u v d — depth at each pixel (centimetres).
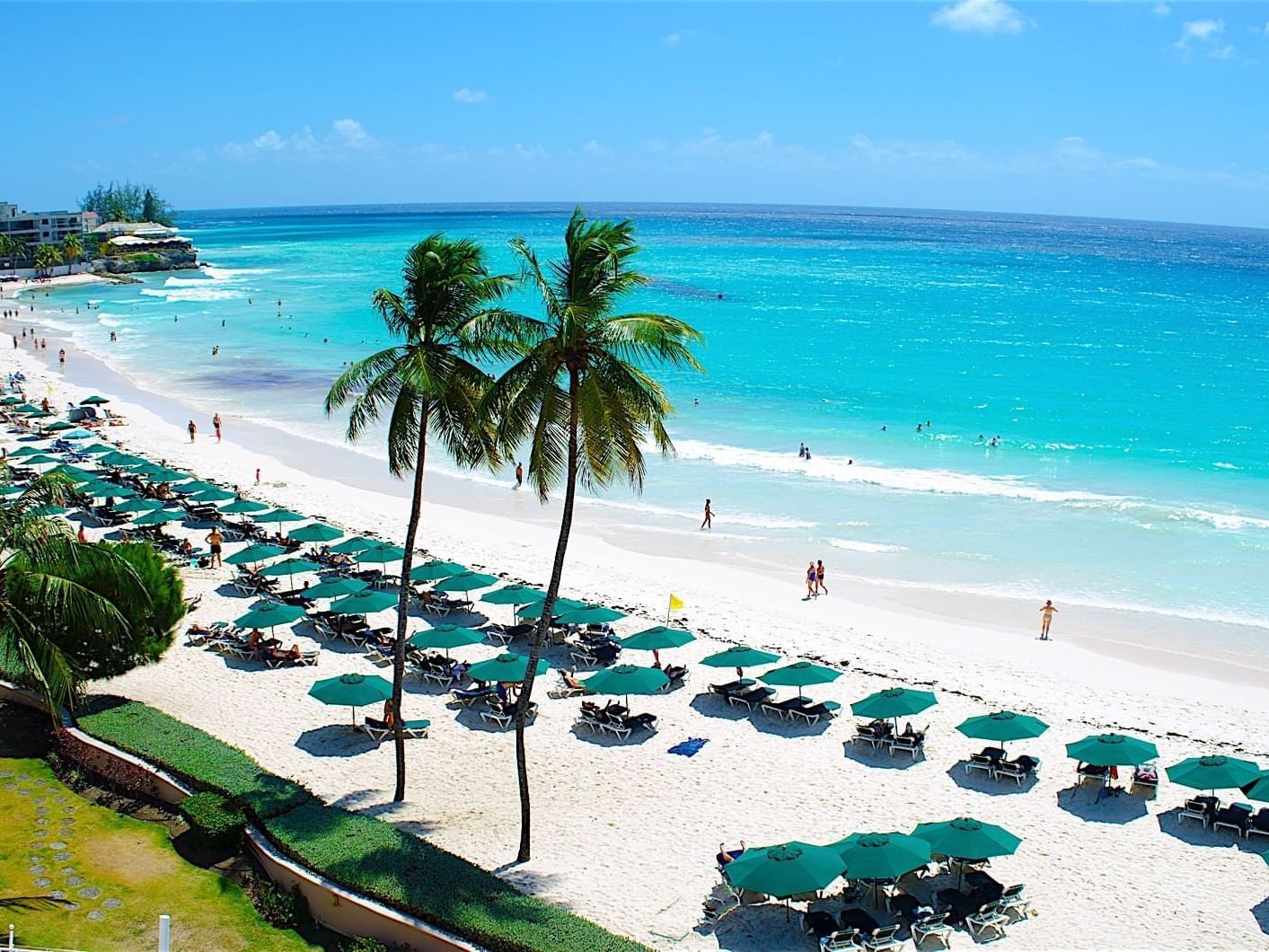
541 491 2022
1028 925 1930
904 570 4150
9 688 2734
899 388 7975
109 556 2355
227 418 7081
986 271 19575
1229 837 2248
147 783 2309
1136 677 3152
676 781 2497
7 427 6519
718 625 3538
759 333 10794
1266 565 4175
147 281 17912
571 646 3281
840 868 1870
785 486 5362
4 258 19138
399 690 2389
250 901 1944
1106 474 5584
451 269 2152
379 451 6197
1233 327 11694
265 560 4138
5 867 2002
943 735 2741
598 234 1908
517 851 2172
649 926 1914
